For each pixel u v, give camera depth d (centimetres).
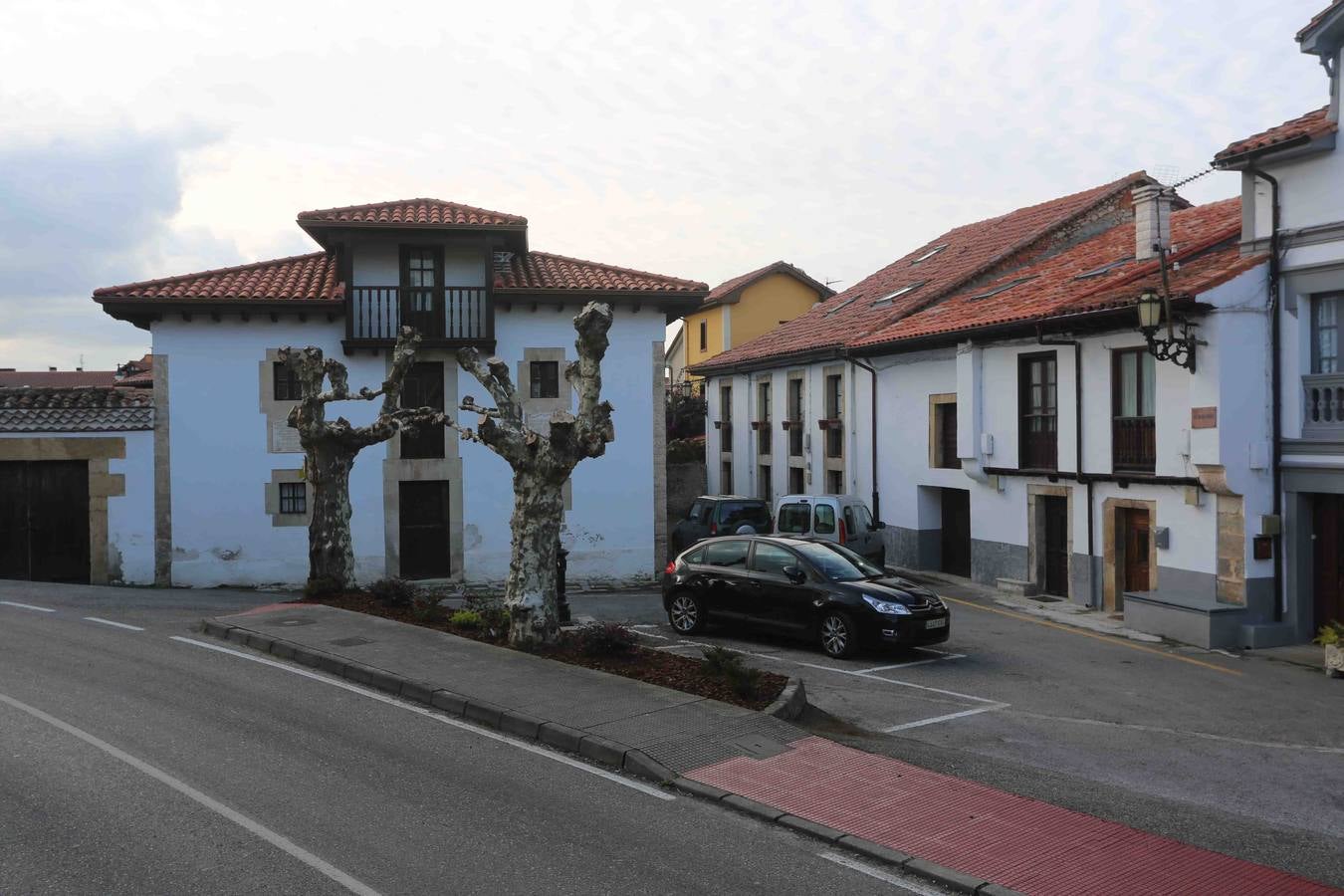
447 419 1416
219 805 675
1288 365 1445
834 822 673
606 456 2116
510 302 2047
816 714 1005
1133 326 1594
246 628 1276
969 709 1063
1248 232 1491
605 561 2116
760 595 1376
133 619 1414
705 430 3850
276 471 1989
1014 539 1948
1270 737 973
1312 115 1466
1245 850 648
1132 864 615
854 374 2523
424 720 912
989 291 2311
